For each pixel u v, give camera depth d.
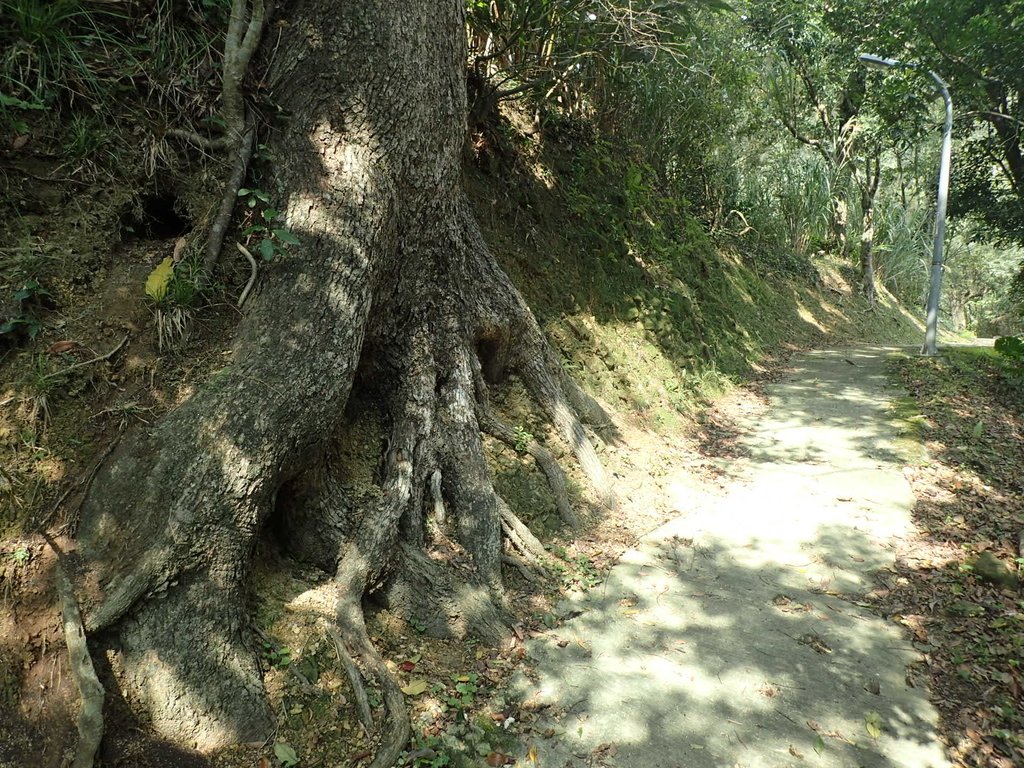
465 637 3.82
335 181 3.91
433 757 2.97
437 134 4.56
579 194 9.02
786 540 5.26
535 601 4.30
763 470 6.91
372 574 3.71
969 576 4.62
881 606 4.33
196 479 3.04
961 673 3.63
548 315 7.30
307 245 3.74
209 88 4.05
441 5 4.46
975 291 40.06
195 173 3.92
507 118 8.62
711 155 15.30
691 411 8.62
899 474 6.54
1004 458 6.87
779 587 4.56
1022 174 12.74
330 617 3.41
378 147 4.12
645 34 7.48
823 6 16.25
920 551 5.04
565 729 3.22
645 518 5.67
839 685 3.55
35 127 3.47
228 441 3.15
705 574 4.73
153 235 3.87
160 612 2.86
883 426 8.12
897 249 24.80
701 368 9.71
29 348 3.08
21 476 2.84
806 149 22.14
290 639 3.26
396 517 3.96
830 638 3.97
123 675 2.76
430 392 4.65
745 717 3.31
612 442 6.72
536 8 6.88
